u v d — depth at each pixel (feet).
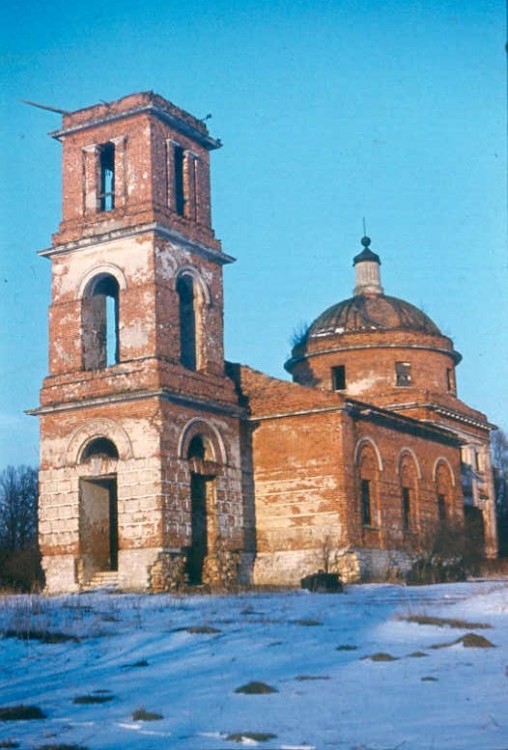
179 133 119.03
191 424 110.73
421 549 127.13
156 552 102.68
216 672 50.26
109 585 106.42
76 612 74.02
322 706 40.83
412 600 81.92
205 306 118.11
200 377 113.70
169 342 110.22
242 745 34.12
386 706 40.42
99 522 111.04
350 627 64.75
